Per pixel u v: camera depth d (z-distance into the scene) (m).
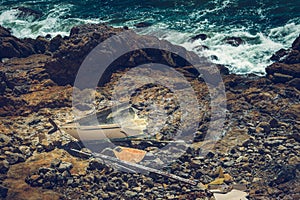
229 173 18.31
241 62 24.66
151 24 29.16
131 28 28.59
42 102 22.16
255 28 27.58
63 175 18.34
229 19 28.86
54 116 21.42
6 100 22.23
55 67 23.52
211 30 27.78
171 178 18.06
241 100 21.80
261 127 20.11
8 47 25.86
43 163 19.09
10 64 25.33
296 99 21.62
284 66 23.05
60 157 19.30
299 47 23.94
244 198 17.27
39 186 18.20
